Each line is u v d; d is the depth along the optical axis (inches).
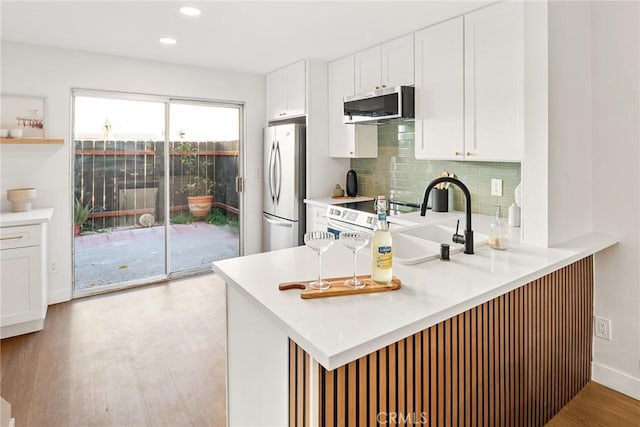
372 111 129.3
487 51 99.0
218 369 96.5
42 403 82.2
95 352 104.4
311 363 42.2
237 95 176.7
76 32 121.4
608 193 86.4
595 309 90.0
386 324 43.7
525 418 69.7
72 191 145.7
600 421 76.7
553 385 77.3
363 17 107.8
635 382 84.3
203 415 79.4
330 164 165.2
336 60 153.7
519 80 92.1
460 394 55.9
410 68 121.2
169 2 99.0
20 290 113.7
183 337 113.6
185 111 169.0
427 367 50.9
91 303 140.9
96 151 150.5
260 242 189.3
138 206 161.2
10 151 131.8
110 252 156.1
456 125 107.6
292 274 62.7
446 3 98.2
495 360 61.6
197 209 174.9
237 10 103.7
